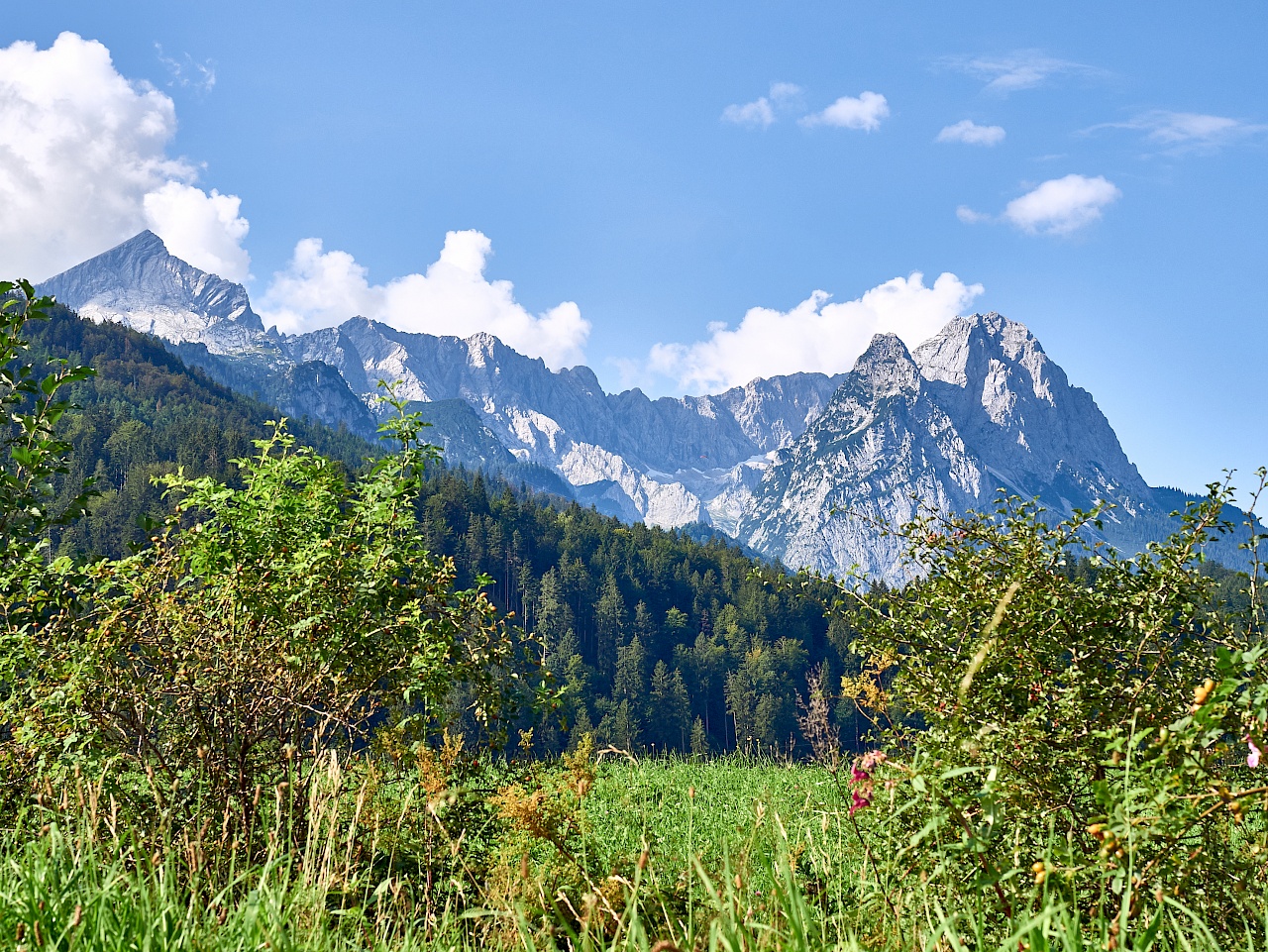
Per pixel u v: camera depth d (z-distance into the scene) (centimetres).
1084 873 308
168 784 500
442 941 369
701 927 331
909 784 349
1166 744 281
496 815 496
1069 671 430
